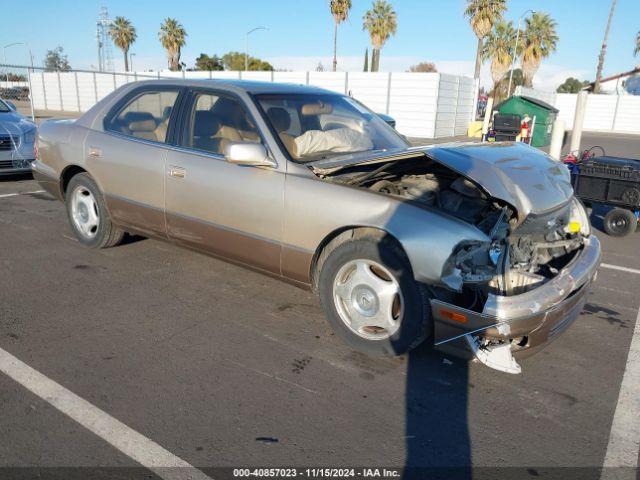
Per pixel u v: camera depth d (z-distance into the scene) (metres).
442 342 3.07
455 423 2.77
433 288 3.06
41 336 3.51
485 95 41.31
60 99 35.03
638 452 2.60
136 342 3.49
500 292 3.00
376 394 3.00
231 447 2.52
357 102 4.93
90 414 2.71
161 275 4.68
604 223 7.10
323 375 3.17
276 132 3.79
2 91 18.69
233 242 3.92
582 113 9.71
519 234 3.36
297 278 3.68
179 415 2.74
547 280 3.13
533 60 44.22
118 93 4.89
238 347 3.47
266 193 3.65
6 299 4.08
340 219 3.32
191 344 3.49
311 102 4.35
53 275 4.60
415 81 24.89
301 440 2.59
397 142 4.52
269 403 2.87
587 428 2.77
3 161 8.10
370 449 2.55
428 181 3.65
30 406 2.76
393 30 43.84
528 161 3.59
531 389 3.12
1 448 2.45
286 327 3.78
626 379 3.27
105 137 4.75
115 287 4.38
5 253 5.11
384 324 3.25
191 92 4.30
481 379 3.19
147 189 4.40
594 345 3.71
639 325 4.07
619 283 5.07
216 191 3.91
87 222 5.20
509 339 2.96
